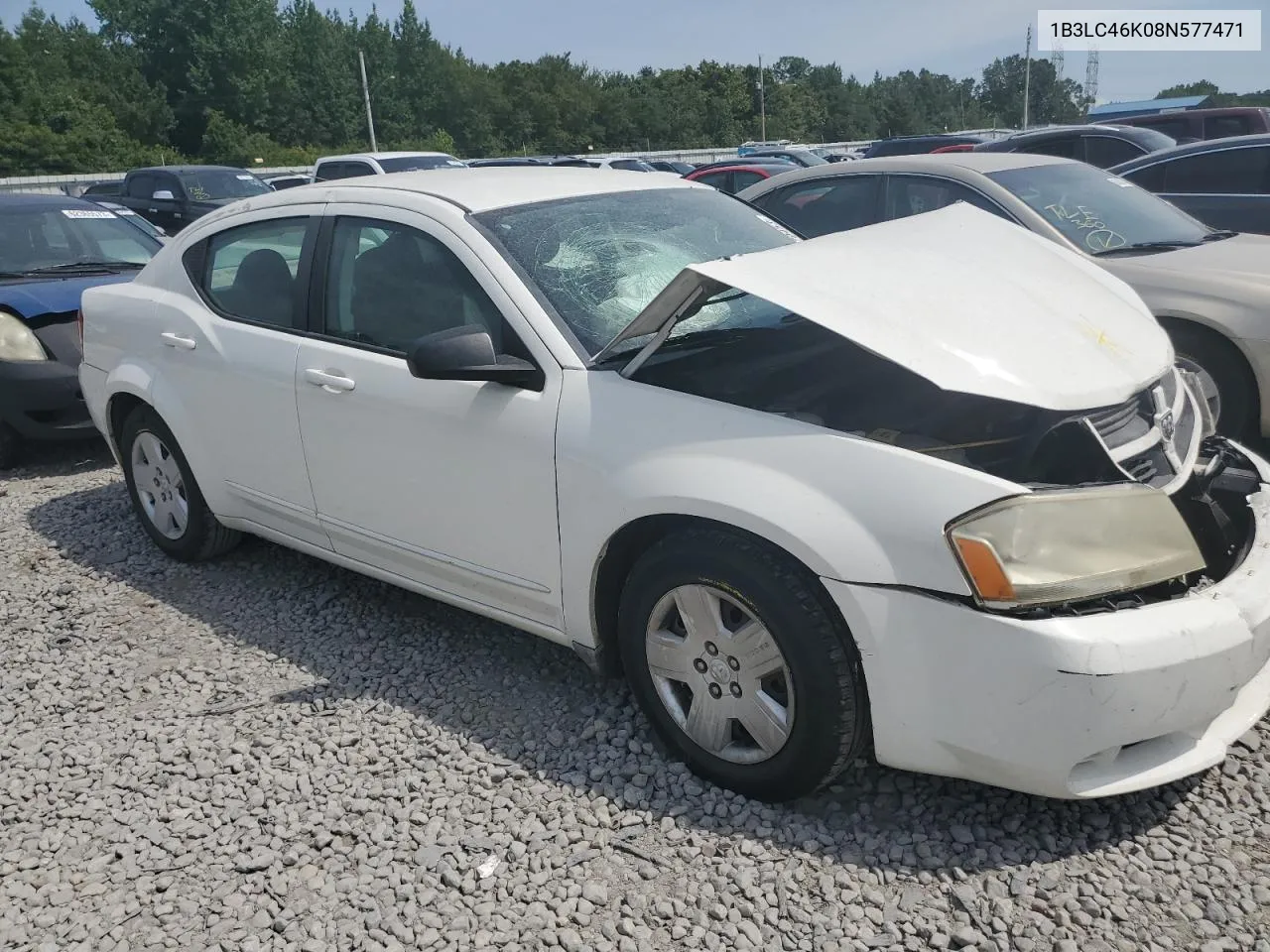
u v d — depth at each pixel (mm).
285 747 3197
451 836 2744
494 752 3105
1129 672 2250
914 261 2959
